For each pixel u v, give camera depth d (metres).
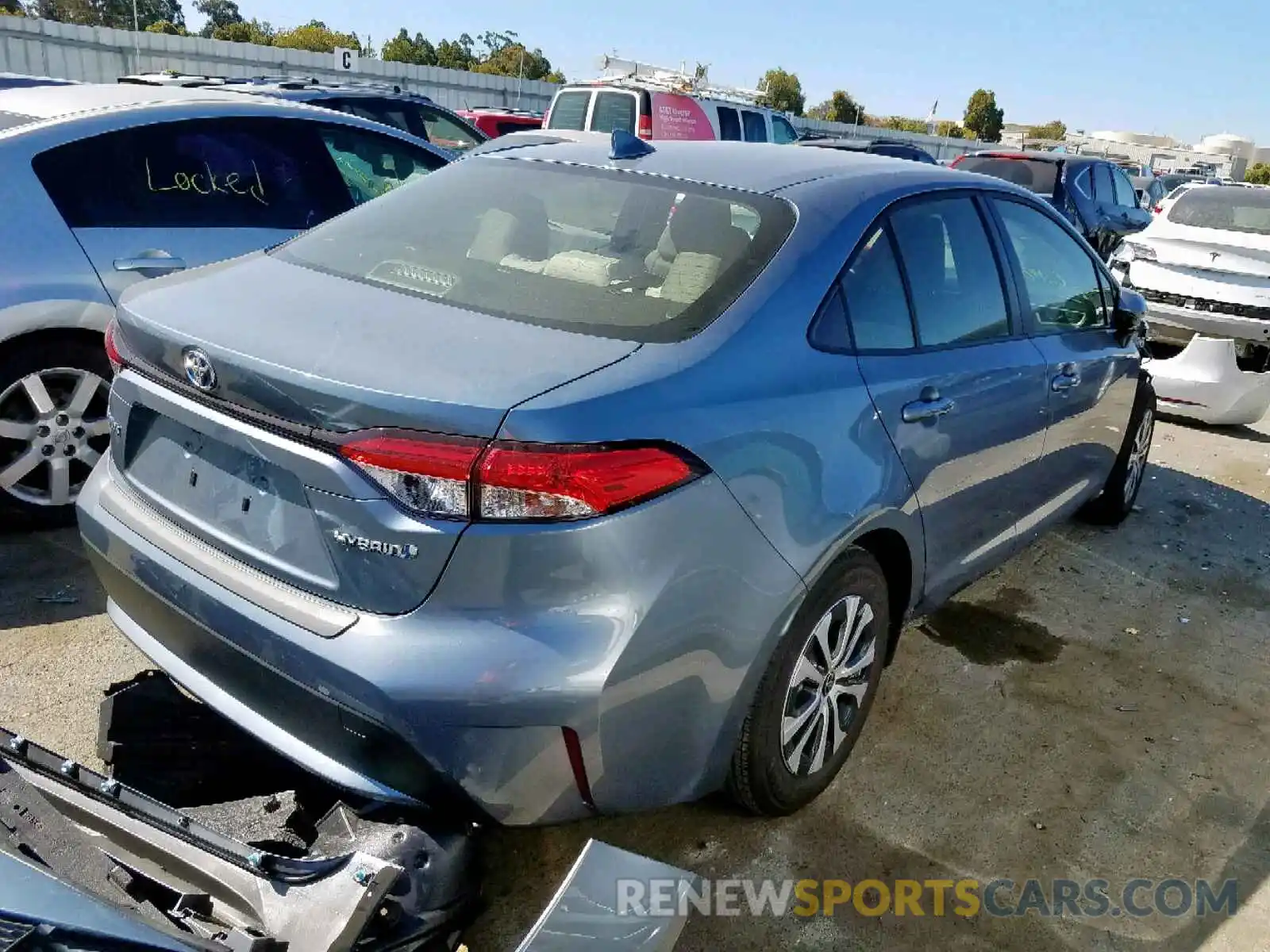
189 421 2.19
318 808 2.30
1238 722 3.47
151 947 1.44
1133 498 5.18
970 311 3.18
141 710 2.46
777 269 2.49
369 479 1.90
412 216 2.87
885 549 2.89
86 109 4.14
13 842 1.59
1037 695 3.52
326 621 1.97
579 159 3.01
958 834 2.80
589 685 1.94
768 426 2.26
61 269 3.83
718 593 2.14
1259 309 7.60
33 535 4.00
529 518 1.88
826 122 29.52
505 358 2.06
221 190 4.35
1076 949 2.44
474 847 2.09
